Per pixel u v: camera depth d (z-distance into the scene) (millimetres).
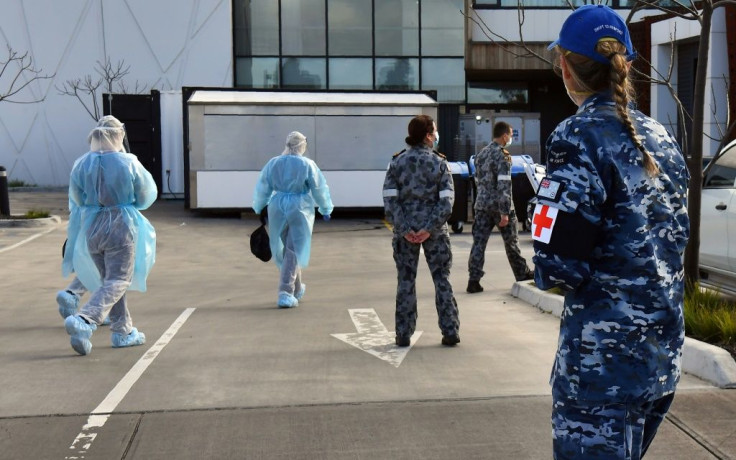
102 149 7520
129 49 31703
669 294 2564
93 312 7188
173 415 5453
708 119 20719
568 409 2604
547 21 28203
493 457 4668
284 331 8195
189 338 7926
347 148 21422
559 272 2479
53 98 32531
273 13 29312
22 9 32188
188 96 22234
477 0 28312
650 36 22656
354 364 6754
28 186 32562
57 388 6148
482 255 10312
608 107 2600
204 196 21188
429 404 5594
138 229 7566
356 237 17750
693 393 5637
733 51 20297
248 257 14602
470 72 29375
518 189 17969
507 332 7910
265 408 5570
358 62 29359
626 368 2520
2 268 13258
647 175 2533
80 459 4707
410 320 7359
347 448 4824
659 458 4590
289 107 21219
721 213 8453
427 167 6973
